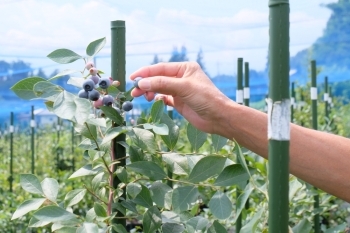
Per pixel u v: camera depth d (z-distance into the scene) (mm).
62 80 7051
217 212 1382
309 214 2736
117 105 1615
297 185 1864
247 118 1471
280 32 955
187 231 1516
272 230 990
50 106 1496
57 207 1459
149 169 1522
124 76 1679
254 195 2840
